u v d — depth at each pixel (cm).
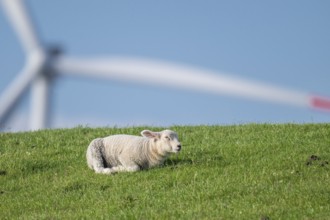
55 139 8181
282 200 5331
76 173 6706
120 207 5594
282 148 6981
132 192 5906
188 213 5184
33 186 6544
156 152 6388
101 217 5322
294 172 6028
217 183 5844
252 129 8069
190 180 6047
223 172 6191
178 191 5784
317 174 5988
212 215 5109
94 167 6581
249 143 7269
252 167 6306
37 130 8906
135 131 8319
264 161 6475
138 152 6425
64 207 5853
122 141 6556
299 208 5128
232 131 8100
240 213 5084
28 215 5703
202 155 6888
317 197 5338
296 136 7481
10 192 6425
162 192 5809
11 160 7231
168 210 5319
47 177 6781
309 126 7994
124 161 6488
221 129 8219
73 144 7931
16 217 5703
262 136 7606
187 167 6378
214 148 7144
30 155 7450
